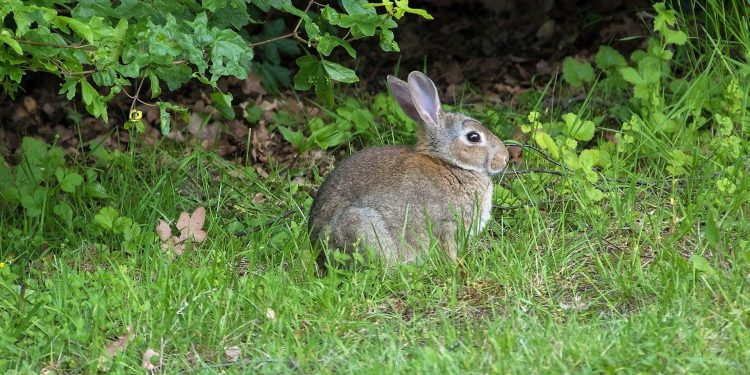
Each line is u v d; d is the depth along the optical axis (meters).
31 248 11.84
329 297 9.82
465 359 8.54
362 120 14.62
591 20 18.86
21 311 9.91
